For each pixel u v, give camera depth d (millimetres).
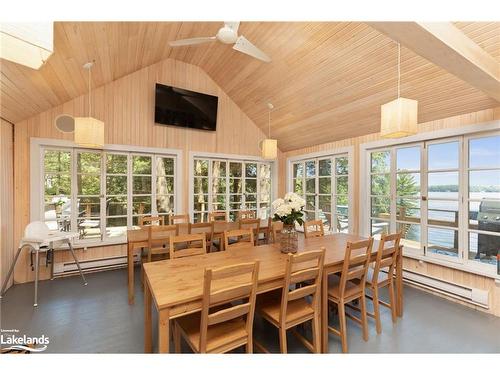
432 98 2811
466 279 2818
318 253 1858
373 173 3902
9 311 2598
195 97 4531
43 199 3559
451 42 1546
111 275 3633
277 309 1959
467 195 2877
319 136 4508
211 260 2176
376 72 2822
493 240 2678
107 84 3904
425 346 2074
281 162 5621
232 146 5016
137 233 3137
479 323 2426
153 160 4336
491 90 2039
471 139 2844
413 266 3312
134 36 2990
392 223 3637
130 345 2047
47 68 2594
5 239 3117
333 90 3359
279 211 2357
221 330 1683
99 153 3914
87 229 3838
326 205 4746
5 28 1263
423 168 3268
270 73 3725
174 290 1564
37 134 3453
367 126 3699
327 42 2797
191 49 4078
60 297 2922
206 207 4844
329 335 2244
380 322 2385
